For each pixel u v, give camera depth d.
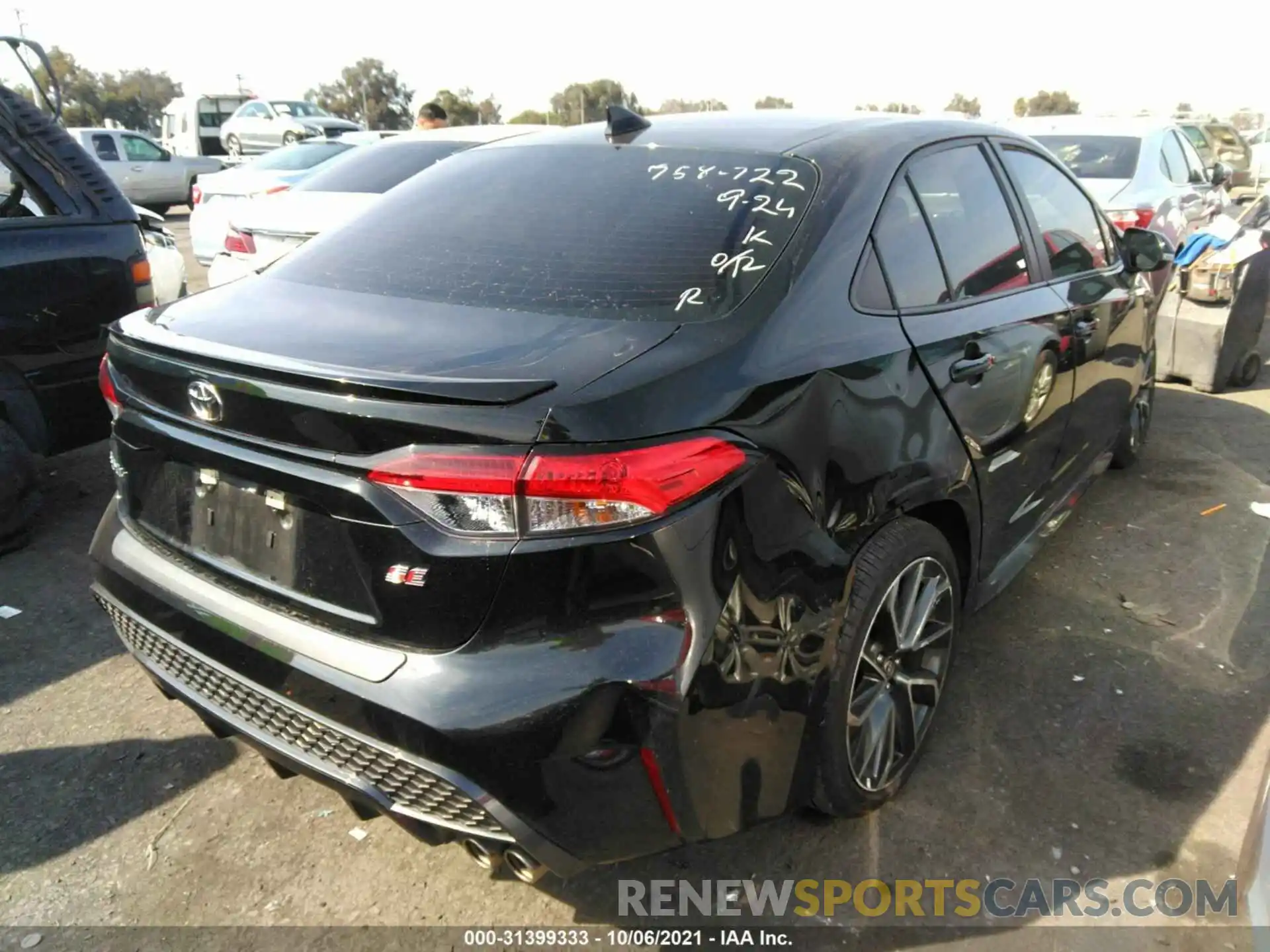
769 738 2.02
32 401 4.09
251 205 6.68
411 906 2.35
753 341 2.05
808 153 2.56
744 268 2.22
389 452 1.80
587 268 2.28
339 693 1.90
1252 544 4.15
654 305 2.13
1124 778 2.72
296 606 2.02
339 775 1.97
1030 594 3.74
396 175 6.55
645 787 1.84
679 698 1.81
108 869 2.45
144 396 2.24
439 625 1.82
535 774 1.79
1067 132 8.48
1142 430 4.91
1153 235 3.99
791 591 2.02
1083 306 3.47
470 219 2.61
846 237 2.37
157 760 2.86
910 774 2.68
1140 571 3.92
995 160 3.18
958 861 2.44
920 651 2.62
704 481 1.83
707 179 2.51
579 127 3.09
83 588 3.88
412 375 1.83
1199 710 3.02
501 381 1.79
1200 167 9.58
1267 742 2.87
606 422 1.77
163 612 2.24
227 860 2.48
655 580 1.80
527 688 1.77
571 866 1.89
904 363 2.39
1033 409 3.09
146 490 2.37
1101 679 3.18
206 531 2.20
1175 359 6.39
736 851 2.48
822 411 2.12
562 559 1.76
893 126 2.85
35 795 2.71
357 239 2.67
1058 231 3.53
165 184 19.16
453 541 1.78
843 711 2.25
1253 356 6.49
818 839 2.51
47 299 4.04
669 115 3.12
